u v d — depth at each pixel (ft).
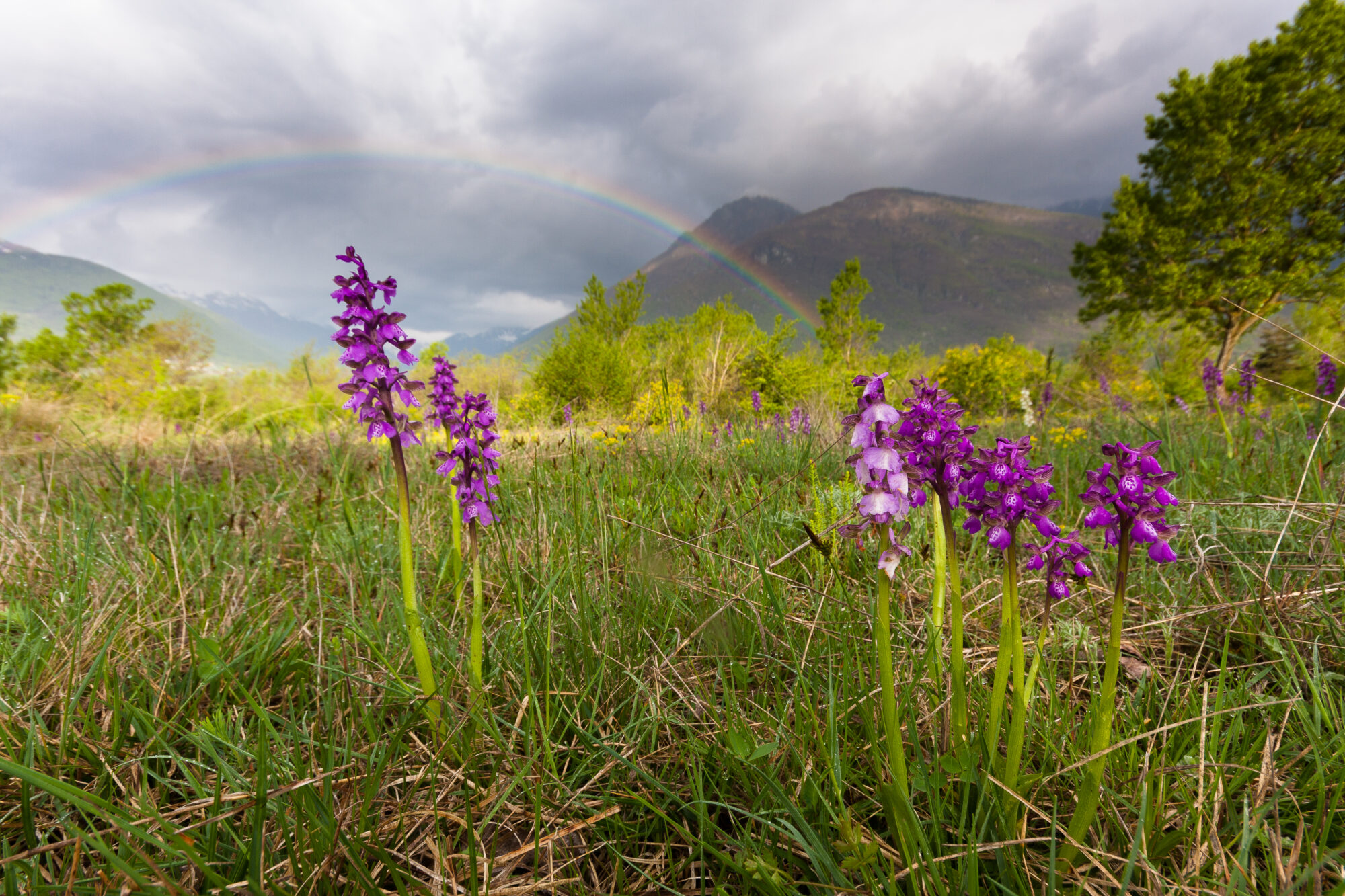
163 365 48.67
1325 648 8.25
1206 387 22.27
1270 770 5.57
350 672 8.39
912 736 6.13
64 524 12.89
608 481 14.93
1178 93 94.17
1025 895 5.02
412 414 8.26
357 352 6.34
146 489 15.40
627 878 5.98
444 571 10.97
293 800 5.65
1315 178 86.58
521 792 6.73
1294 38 86.99
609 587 10.26
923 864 5.15
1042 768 6.31
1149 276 96.12
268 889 5.31
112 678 7.76
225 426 33.12
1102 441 22.48
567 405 29.63
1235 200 87.76
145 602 9.75
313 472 19.01
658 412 26.14
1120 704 7.45
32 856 5.22
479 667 7.48
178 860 5.40
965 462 5.47
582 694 7.64
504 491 14.88
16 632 9.52
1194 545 11.06
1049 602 6.02
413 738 7.63
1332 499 11.71
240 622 9.22
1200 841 5.35
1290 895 4.48
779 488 14.66
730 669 8.41
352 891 5.34
